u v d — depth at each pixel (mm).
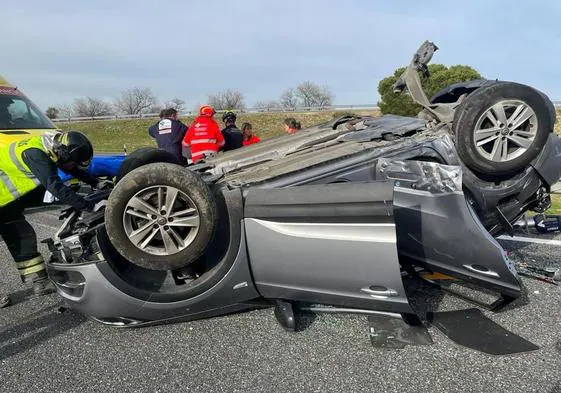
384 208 2838
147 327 3326
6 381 2756
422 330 3066
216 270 3182
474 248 3170
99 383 2693
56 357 3008
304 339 3068
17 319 3656
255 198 3158
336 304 3178
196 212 3029
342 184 2982
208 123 6871
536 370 2605
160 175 2965
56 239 3488
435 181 3217
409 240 3316
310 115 38188
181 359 2902
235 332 3205
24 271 4043
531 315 3271
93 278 3111
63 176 5586
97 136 35562
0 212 3883
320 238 2996
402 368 2686
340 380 2602
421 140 3564
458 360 2738
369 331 3127
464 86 4090
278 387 2566
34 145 3594
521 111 3451
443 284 3787
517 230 5328
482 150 3461
